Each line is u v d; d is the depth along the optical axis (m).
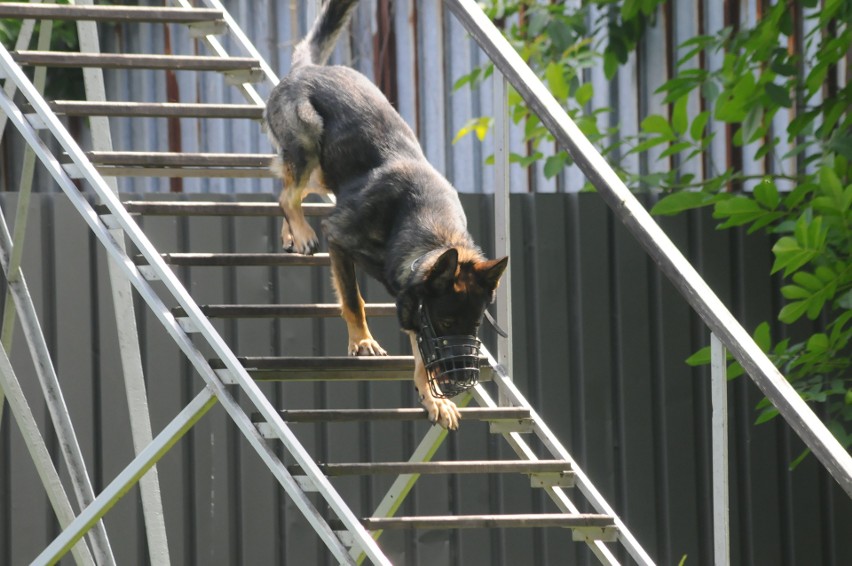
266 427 6.70
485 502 11.38
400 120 7.98
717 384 6.09
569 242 11.59
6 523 10.53
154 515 8.69
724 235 11.88
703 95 11.70
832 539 11.97
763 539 11.88
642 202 11.91
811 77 11.17
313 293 11.08
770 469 11.90
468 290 6.92
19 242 8.73
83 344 10.59
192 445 10.91
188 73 15.84
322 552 11.16
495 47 7.44
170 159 7.75
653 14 13.23
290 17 15.16
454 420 7.41
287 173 7.99
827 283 10.07
